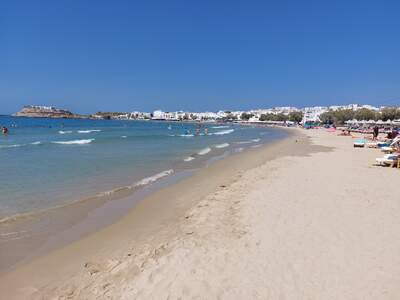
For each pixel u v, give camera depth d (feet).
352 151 100.73
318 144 134.72
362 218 31.76
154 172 63.82
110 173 61.82
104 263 24.58
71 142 137.08
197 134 225.97
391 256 23.72
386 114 388.37
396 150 79.71
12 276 23.06
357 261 23.03
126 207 39.60
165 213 37.17
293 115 603.67
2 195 44.16
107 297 19.79
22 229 31.96
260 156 88.74
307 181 49.44
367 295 19.10
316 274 21.39
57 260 25.45
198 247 25.89
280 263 22.90
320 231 28.48
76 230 31.86
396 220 31.17
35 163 73.26
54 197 43.62
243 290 19.77
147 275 21.90
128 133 232.73
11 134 194.70
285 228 29.35
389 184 46.96
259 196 40.65
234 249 25.29
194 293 19.60
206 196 43.27
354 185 46.32
